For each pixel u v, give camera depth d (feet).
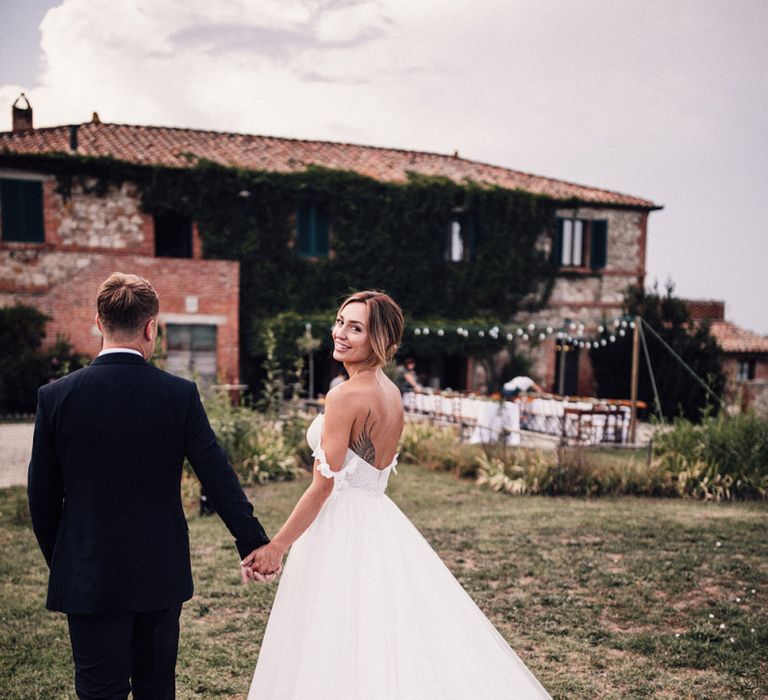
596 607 14.03
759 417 31.73
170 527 7.27
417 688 7.45
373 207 60.75
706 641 12.25
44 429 7.02
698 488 29.09
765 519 23.00
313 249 59.52
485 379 64.90
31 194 51.37
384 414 8.20
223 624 13.04
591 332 67.26
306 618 7.77
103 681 6.95
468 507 24.93
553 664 11.35
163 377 7.42
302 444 32.71
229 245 56.65
